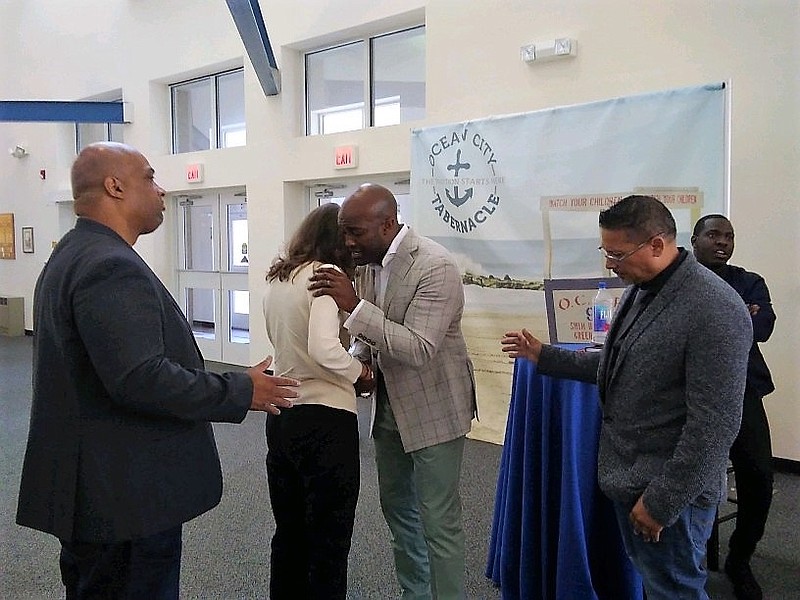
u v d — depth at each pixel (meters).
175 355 1.45
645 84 3.92
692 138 3.31
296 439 1.84
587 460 2.04
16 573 2.60
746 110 3.60
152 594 1.46
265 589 2.45
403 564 2.21
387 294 1.94
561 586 2.05
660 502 1.41
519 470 2.23
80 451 1.39
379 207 1.86
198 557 2.71
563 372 1.88
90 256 1.37
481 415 4.25
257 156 6.28
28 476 1.46
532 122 3.88
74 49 8.06
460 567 2.01
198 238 7.23
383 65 5.55
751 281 2.59
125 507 1.39
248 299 6.67
